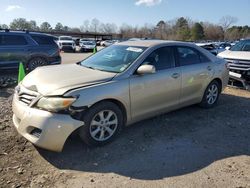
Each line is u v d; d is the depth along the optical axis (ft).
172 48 17.92
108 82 14.17
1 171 11.91
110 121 14.46
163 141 15.24
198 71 19.03
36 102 12.87
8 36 35.86
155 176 11.92
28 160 12.84
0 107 20.27
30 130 12.94
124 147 14.38
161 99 16.79
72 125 12.74
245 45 32.35
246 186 11.43
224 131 17.04
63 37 121.29
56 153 13.51
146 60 16.08
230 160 13.51
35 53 37.45
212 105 21.36
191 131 16.78
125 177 11.79
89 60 17.89
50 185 11.12
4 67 35.58
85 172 12.08
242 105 22.71
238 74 28.40
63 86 13.15
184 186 11.27
